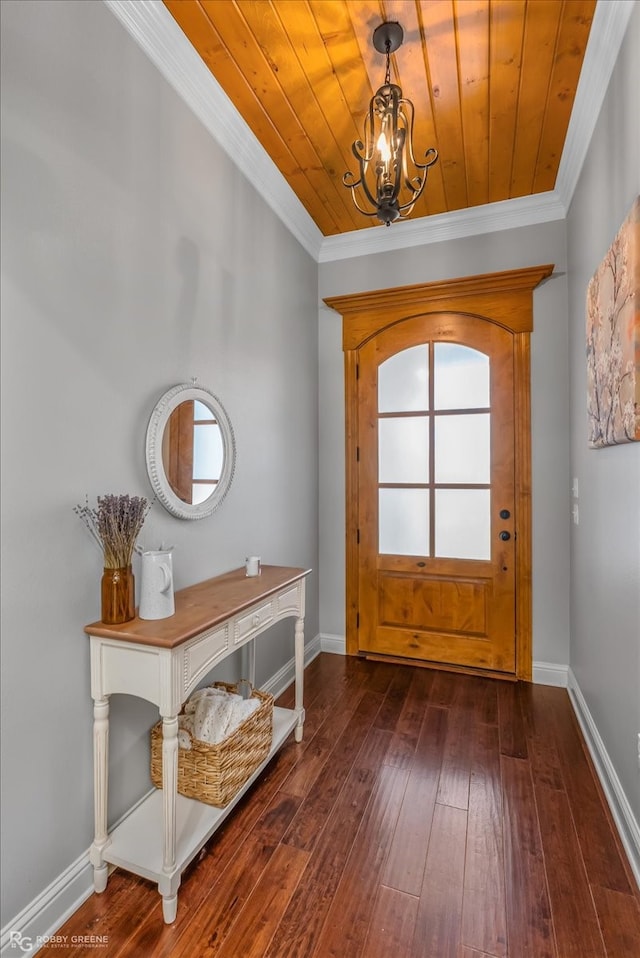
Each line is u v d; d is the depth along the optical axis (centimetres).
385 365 307
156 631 133
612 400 160
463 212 283
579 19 159
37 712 123
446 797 175
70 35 133
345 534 319
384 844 153
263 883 139
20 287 119
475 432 287
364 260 314
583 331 224
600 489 194
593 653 207
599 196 189
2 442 115
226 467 208
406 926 126
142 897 135
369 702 251
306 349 304
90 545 140
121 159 153
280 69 181
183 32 166
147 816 153
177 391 175
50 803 126
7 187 116
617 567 170
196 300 192
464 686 270
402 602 304
